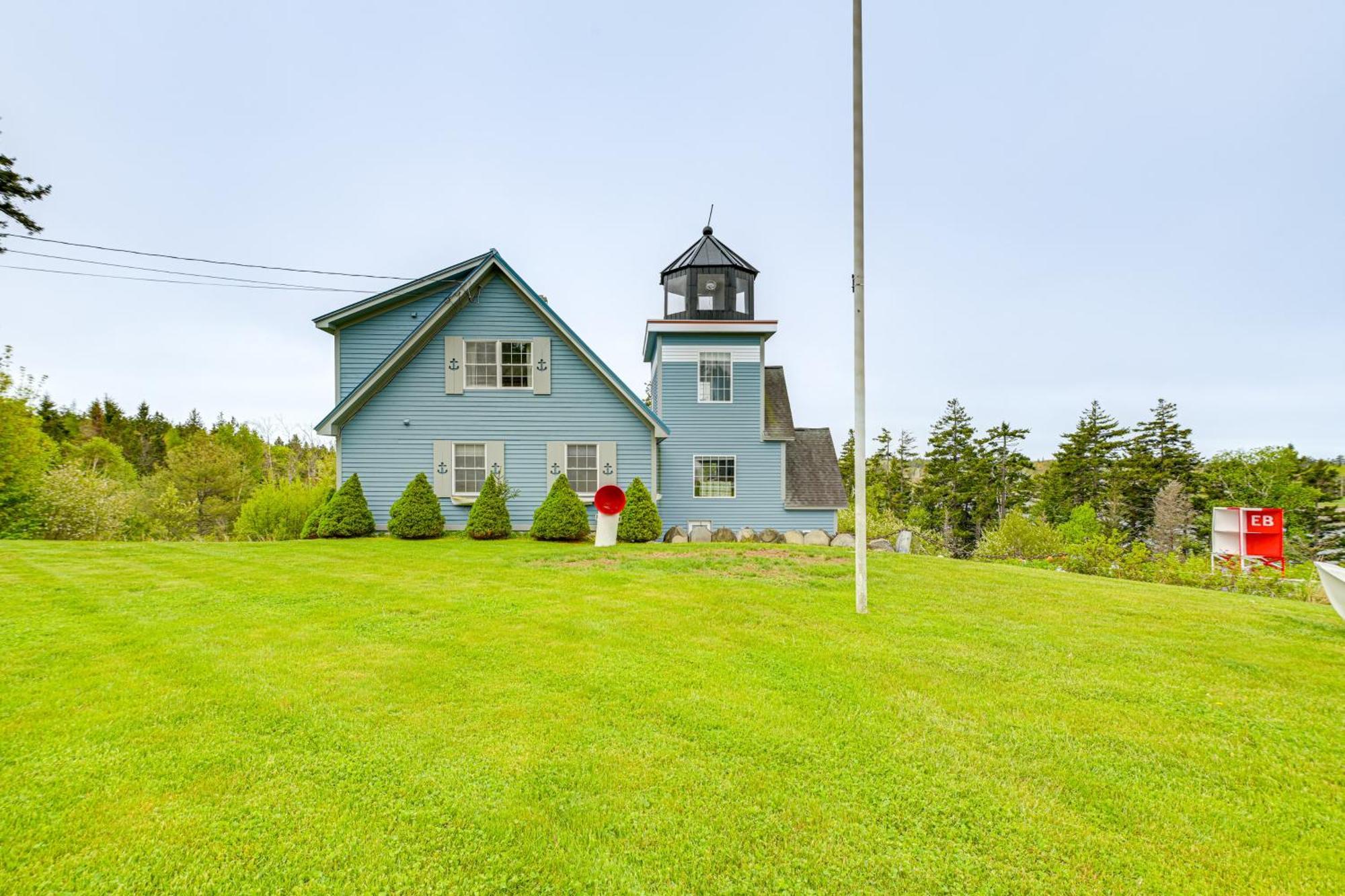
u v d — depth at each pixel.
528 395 16.06
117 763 3.38
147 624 6.27
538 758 3.54
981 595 8.37
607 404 16.20
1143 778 3.44
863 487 7.22
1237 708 4.46
